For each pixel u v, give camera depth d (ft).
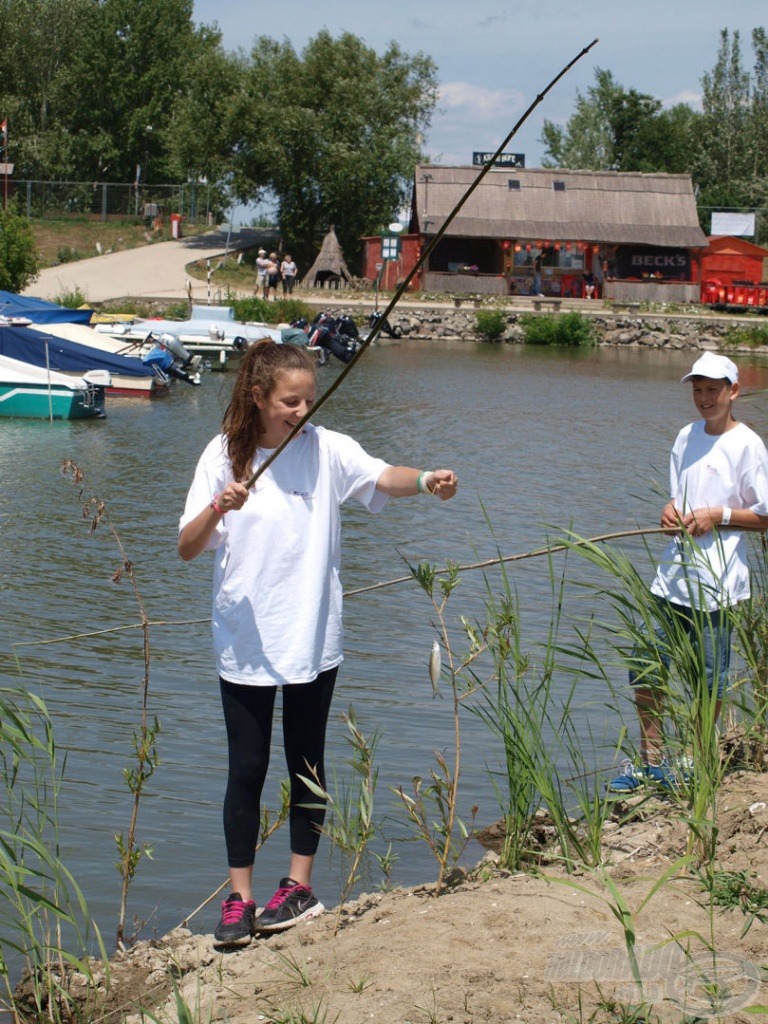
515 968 12.28
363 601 35.73
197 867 18.43
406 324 169.07
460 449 70.13
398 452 68.39
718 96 329.31
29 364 80.59
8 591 35.88
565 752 21.95
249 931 14.76
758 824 15.72
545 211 199.41
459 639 31.91
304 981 12.80
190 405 88.69
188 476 58.18
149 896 17.39
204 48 290.76
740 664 22.24
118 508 49.60
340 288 196.44
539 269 198.18
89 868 18.16
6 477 56.13
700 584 17.46
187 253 208.54
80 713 25.61
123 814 20.25
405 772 22.24
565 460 66.80
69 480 54.19
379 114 216.13
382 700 26.73
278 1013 12.12
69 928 16.31
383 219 218.18
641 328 172.65
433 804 20.59
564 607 34.91
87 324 105.91
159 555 41.24
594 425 82.94
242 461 14.78
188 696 27.14
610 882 12.18
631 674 19.83
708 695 16.71
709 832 15.40
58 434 72.08
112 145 280.51
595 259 199.62
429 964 12.53
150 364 94.02
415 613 34.50
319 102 214.48
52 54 284.00
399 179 217.77
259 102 211.00
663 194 204.23
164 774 22.26
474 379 113.50
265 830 15.76
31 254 142.61
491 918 13.52
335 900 16.99
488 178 199.82
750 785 16.99
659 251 203.10
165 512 49.08
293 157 212.23
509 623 16.88
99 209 231.91
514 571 39.65
